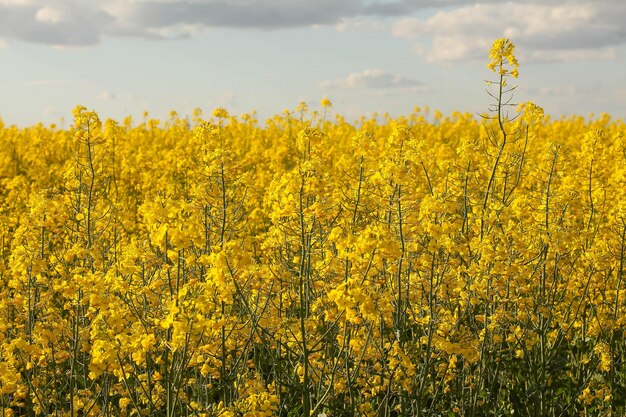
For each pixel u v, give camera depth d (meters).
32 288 5.57
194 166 12.35
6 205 12.94
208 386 5.09
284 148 15.96
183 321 3.82
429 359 5.09
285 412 5.56
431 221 5.51
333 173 8.79
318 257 5.90
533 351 6.46
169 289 5.01
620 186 8.70
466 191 6.88
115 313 4.20
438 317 5.56
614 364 6.22
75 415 5.30
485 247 5.49
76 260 6.31
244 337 5.44
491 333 5.56
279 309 5.67
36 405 5.48
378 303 4.77
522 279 5.62
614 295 7.20
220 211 5.75
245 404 4.37
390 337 5.51
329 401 5.28
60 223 5.90
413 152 6.38
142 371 5.57
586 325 6.74
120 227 7.38
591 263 6.41
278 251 6.05
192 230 4.43
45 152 19.48
